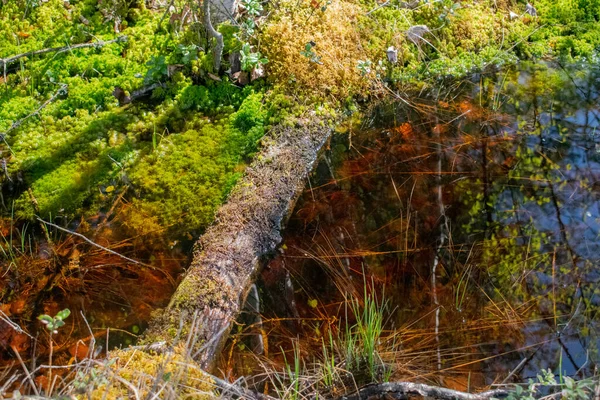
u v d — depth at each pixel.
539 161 3.89
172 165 3.71
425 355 2.93
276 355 2.94
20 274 3.26
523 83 4.37
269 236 3.34
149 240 3.39
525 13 4.68
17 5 4.46
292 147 3.77
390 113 4.16
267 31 4.23
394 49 4.29
